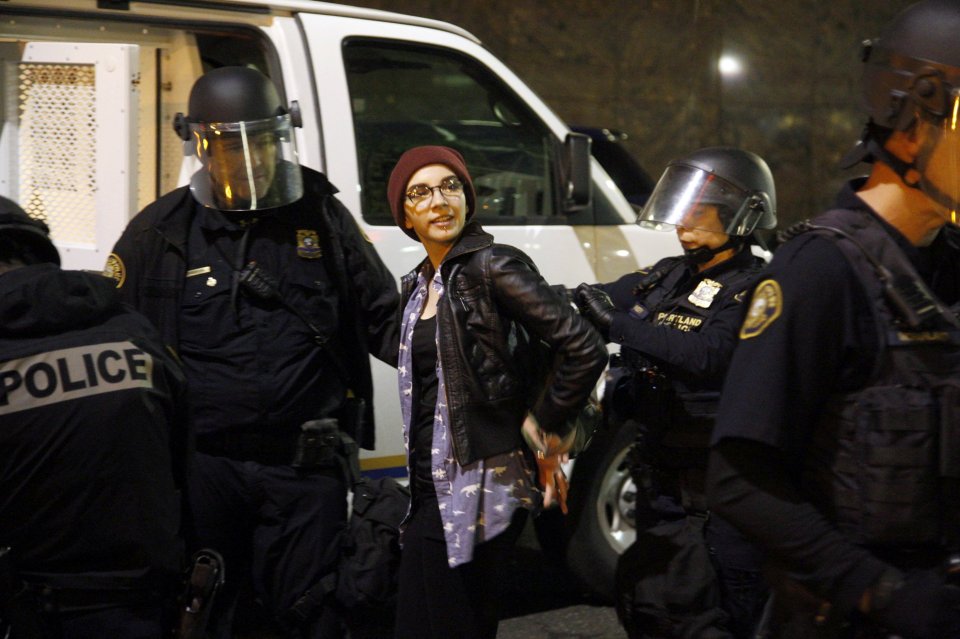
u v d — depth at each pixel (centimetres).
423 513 258
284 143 283
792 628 155
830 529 147
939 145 152
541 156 402
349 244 294
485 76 394
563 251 394
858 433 150
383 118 374
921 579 144
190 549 225
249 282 278
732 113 1029
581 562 396
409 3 866
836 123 1073
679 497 272
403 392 263
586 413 268
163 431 201
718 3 1002
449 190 251
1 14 314
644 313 292
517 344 254
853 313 150
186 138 277
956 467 147
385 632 370
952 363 149
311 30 356
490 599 256
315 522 287
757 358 150
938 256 167
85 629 191
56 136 327
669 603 261
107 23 330
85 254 323
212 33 345
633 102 974
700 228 275
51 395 186
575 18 938
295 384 283
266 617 386
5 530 187
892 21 161
